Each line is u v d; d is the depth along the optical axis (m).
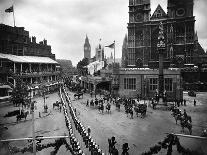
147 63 84.00
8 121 34.97
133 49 86.38
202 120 33.38
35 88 62.97
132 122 33.53
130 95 56.19
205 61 81.81
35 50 86.44
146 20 83.69
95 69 100.56
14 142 24.94
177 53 80.06
